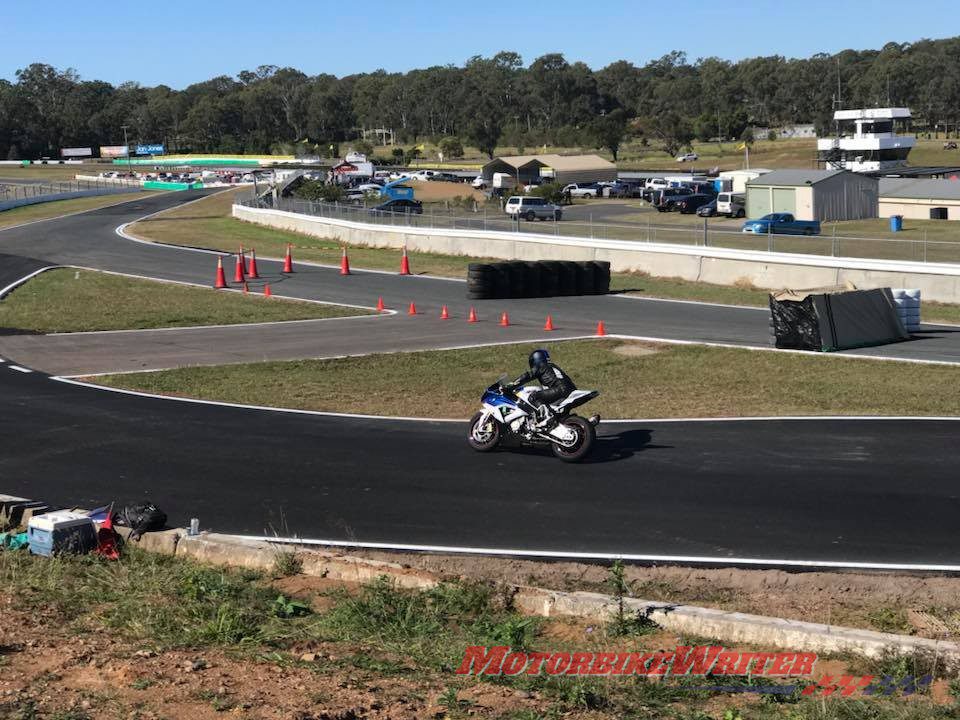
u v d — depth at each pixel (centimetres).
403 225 5494
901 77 18712
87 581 967
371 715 637
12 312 3347
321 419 1845
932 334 2939
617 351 2683
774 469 1459
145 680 684
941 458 1505
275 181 9850
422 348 2748
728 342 2823
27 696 647
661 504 1307
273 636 808
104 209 8438
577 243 4591
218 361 2562
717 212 7381
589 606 915
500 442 1574
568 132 18662
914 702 703
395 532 1220
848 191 7025
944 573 1065
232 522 1263
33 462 1548
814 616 948
